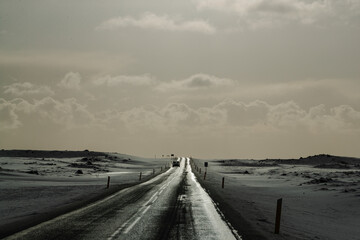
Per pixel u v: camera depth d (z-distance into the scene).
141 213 23.48
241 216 23.58
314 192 47.53
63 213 22.83
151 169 124.81
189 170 106.94
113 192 38.75
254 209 28.28
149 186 48.31
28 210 24.36
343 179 68.12
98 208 25.61
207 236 16.62
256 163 180.38
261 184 67.31
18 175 63.97
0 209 24.83
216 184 57.62
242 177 92.00
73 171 92.31
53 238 15.31
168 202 30.27
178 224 19.66
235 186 57.34
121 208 25.81
